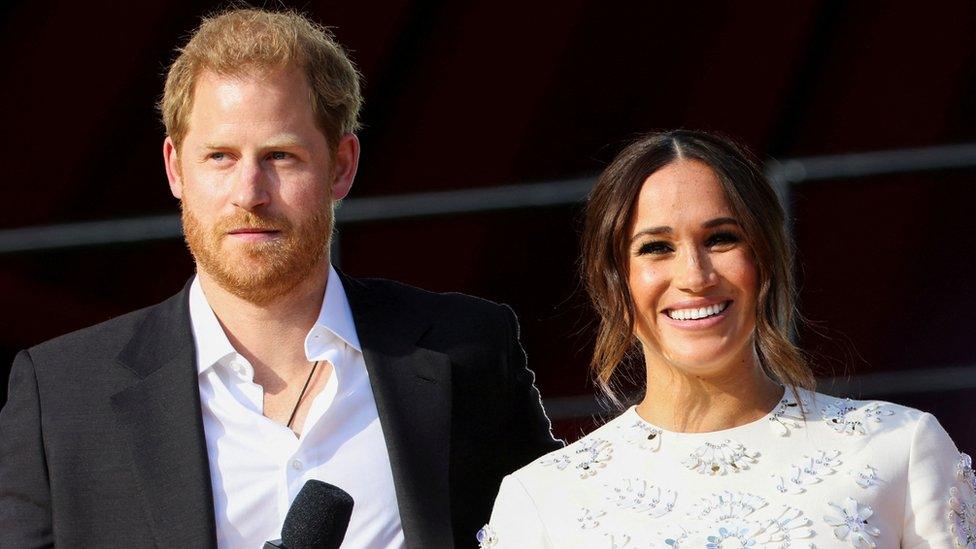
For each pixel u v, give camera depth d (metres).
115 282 23.02
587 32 24.83
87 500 10.92
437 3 24.44
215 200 10.94
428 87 24.80
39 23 22.77
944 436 10.01
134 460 10.95
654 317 10.25
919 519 9.66
